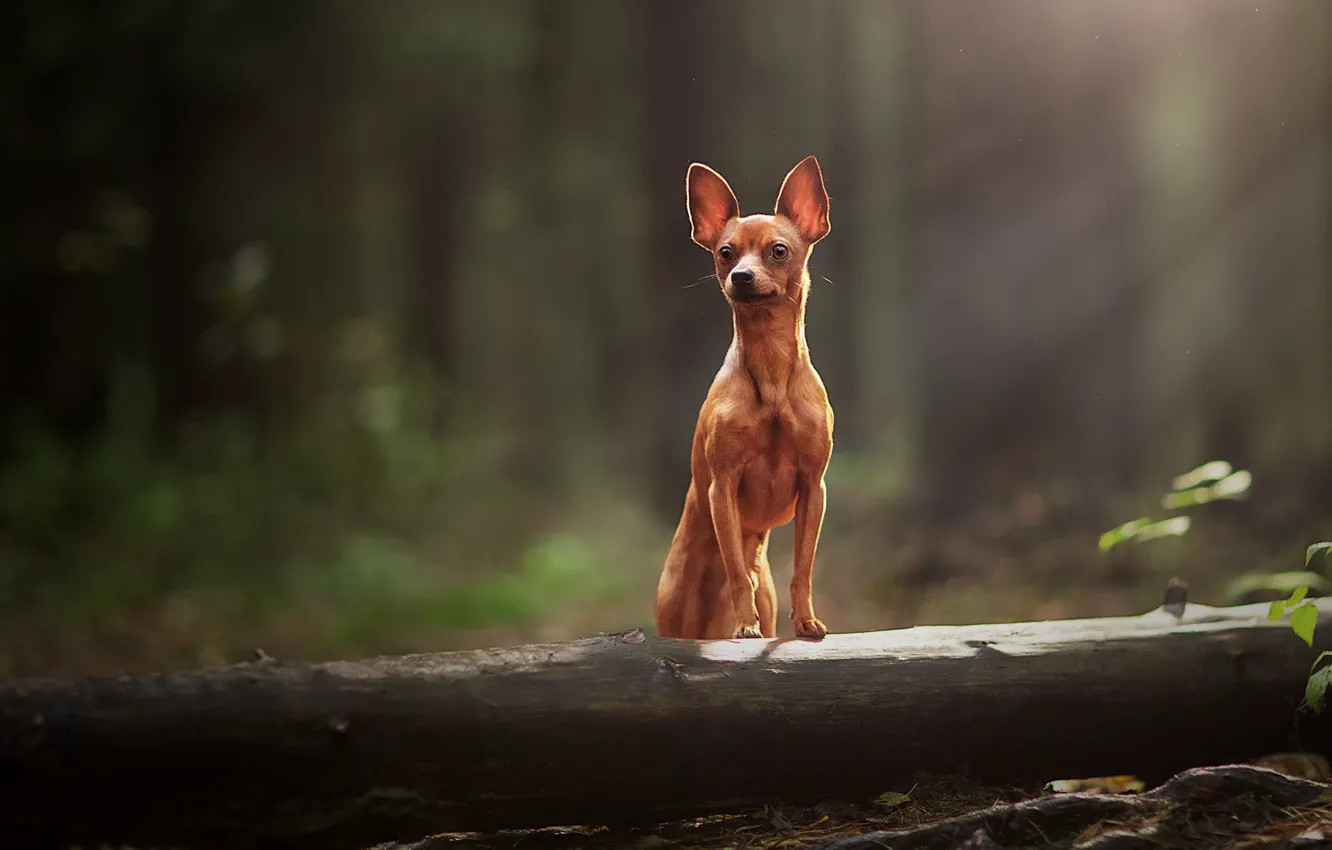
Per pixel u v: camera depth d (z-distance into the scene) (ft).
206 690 10.78
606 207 64.03
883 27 39.60
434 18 52.13
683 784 12.16
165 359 52.75
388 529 45.27
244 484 44.14
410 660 11.57
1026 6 32.12
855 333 70.74
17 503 40.24
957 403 33.71
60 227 51.70
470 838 12.34
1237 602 23.21
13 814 10.43
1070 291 33.09
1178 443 33.96
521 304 74.95
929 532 32.63
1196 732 13.71
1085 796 12.17
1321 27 32.86
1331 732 13.88
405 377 53.88
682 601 15.29
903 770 13.05
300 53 50.98
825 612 29.22
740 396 14.16
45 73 49.42
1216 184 33.71
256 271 50.37
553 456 59.88
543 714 11.55
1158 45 32.24
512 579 39.06
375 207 62.90
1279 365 33.73
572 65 59.26
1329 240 33.65
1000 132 32.94
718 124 48.37
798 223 14.56
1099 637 13.70
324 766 10.92
